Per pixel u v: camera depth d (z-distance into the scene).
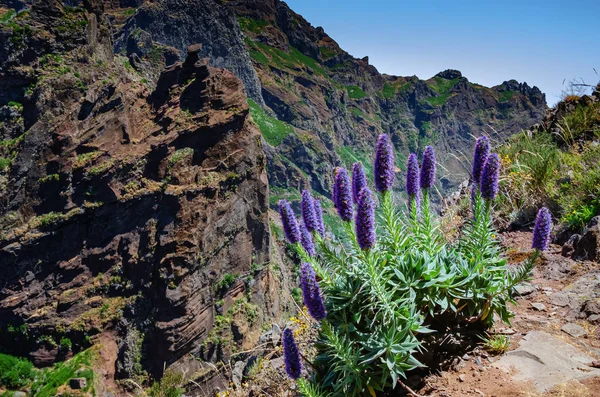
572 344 4.75
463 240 5.63
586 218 7.34
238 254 96.38
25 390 84.62
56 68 112.62
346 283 4.73
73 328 89.44
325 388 4.64
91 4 128.75
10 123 107.81
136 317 89.88
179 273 87.00
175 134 98.50
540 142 11.25
